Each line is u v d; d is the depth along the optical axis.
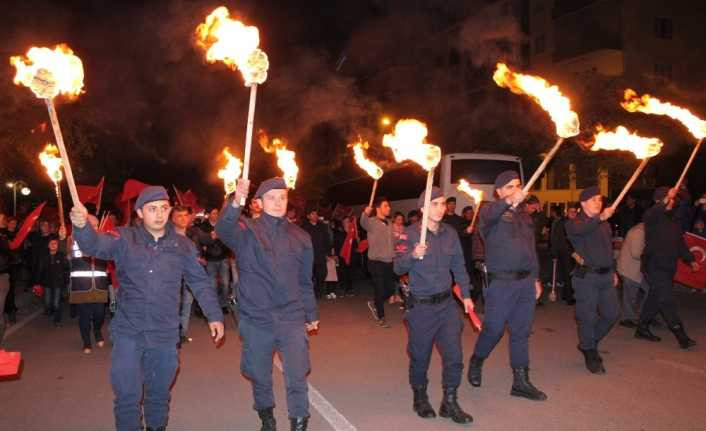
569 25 34.69
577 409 5.98
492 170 19.03
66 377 7.52
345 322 11.02
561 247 12.52
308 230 14.31
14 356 4.61
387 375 7.38
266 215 5.13
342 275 15.99
